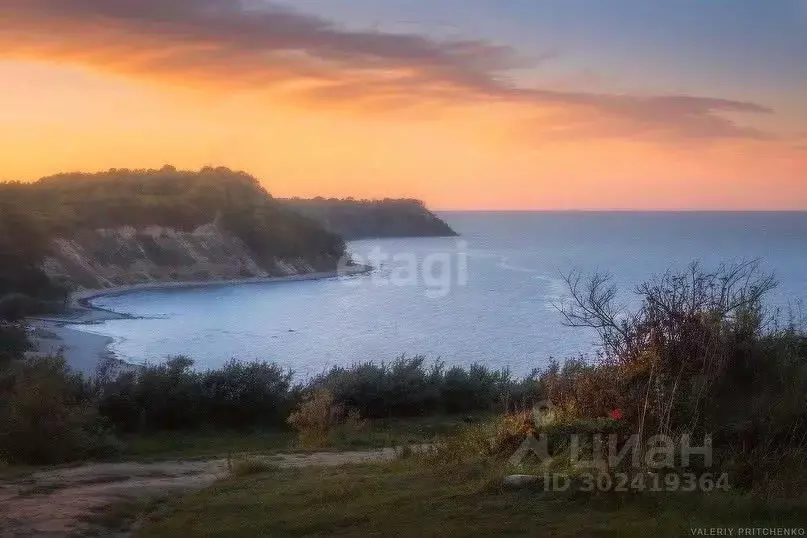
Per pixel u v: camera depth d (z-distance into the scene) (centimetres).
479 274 14975
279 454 1529
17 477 1212
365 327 8175
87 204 15075
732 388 903
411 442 1625
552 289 11750
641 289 1806
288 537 729
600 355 1090
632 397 880
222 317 9462
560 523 659
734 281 1062
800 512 648
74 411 1633
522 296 11012
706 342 925
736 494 702
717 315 954
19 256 9656
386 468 1057
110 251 14325
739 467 751
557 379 1018
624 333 984
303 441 1716
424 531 679
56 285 9744
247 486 1033
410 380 2339
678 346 932
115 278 13762
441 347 6397
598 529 630
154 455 1628
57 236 13538
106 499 988
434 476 893
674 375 903
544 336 6869
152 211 15925
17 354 5075
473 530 660
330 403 1975
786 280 9519
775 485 702
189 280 14912
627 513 673
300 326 8450
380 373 2381
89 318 8831
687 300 978
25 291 9331
